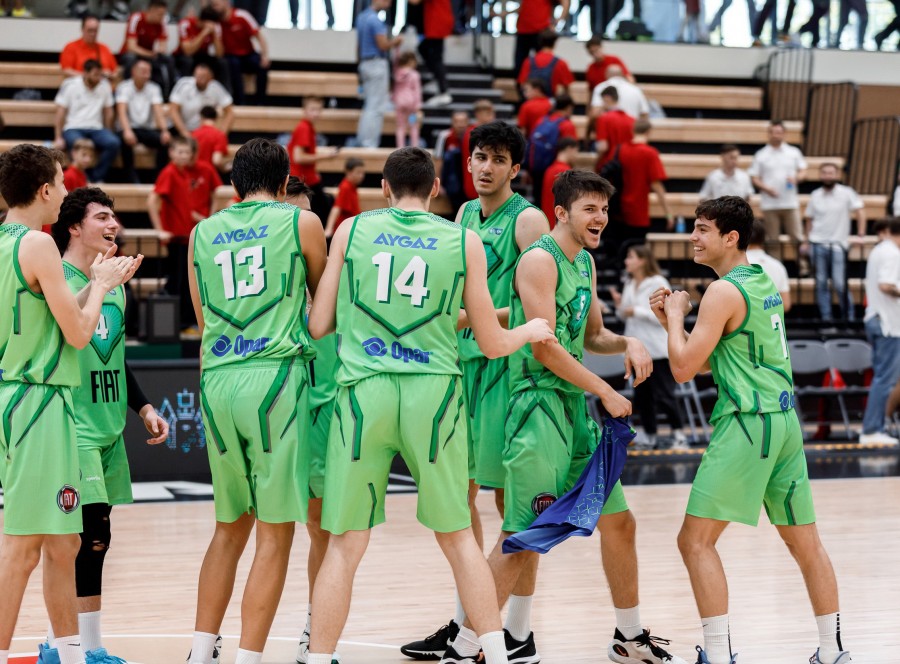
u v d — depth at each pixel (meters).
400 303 5.75
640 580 8.70
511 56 22.72
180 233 15.82
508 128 6.70
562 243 6.35
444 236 5.82
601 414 15.47
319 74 21.30
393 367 5.69
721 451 6.18
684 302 6.52
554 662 6.61
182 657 6.71
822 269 18.38
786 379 6.28
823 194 18.84
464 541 5.77
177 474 13.45
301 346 5.84
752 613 7.73
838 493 12.65
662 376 15.15
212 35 19.41
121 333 6.38
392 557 9.58
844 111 23.11
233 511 6.00
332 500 5.70
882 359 15.74
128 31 19.17
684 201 20.16
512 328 6.50
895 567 9.12
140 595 8.30
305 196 6.88
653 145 21.70
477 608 5.68
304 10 21.94
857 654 6.72
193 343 14.31
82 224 6.29
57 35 20.48
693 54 23.58
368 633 7.27
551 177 16.06
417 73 19.69
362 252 5.81
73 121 17.45
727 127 22.09
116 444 6.45
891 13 24.12
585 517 6.05
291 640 7.16
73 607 5.79
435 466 5.70
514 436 6.31
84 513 6.23
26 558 5.65
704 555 6.16
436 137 20.55
